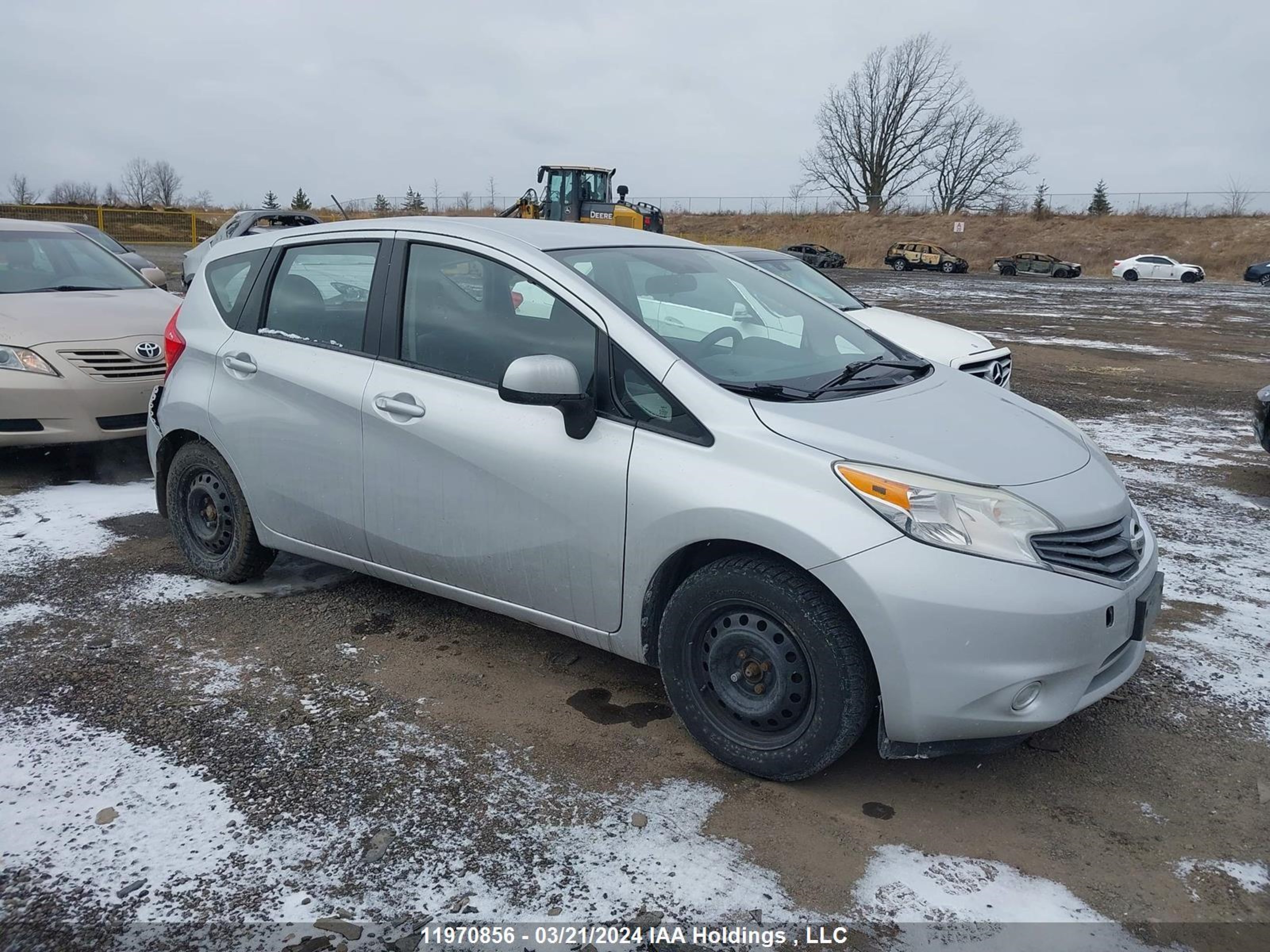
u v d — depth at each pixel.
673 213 75.25
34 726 3.29
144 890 2.51
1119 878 2.64
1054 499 2.90
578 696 3.59
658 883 2.57
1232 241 52.84
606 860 2.66
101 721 3.33
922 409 3.29
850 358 3.81
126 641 3.96
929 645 2.70
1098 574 2.87
